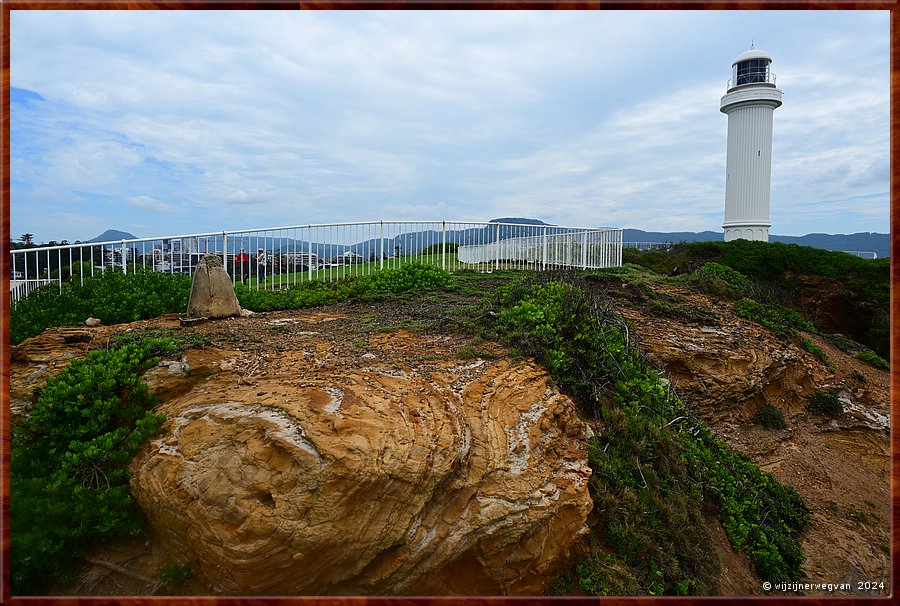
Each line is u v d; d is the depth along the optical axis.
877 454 10.41
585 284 9.61
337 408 4.24
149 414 4.55
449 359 5.67
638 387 6.78
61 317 6.82
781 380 10.66
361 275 11.18
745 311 11.97
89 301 7.16
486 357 5.79
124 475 4.22
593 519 4.96
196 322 6.86
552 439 5.03
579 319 7.08
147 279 8.09
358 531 3.74
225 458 4.06
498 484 4.29
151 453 4.30
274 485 3.79
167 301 7.79
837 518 8.04
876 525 8.05
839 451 10.30
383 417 4.18
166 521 4.02
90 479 4.15
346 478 3.71
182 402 4.74
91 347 5.49
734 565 5.99
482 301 8.12
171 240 9.41
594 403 6.09
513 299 7.77
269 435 3.97
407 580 3.94
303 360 5.45
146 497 4.08
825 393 11.18
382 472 3.78
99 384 4.59
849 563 6.96
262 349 5.79
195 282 7.27
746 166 21.06
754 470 7.76
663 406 7.02
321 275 11.74
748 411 10.00
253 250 10.24
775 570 6.09
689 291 12.48
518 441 4.68
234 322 7.14
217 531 3.77
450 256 14.12
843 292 16.81
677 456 6.27
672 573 4.94
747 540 6.34
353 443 3.84
